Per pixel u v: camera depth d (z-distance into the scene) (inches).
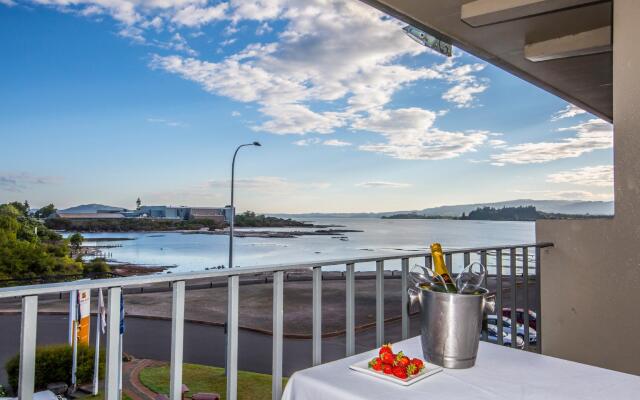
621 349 103.6
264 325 569.6
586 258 108.7
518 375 41.6
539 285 116.8
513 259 113.9
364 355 48.8
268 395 289.3
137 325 598.2
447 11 137.2
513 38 156.9
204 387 327.3
